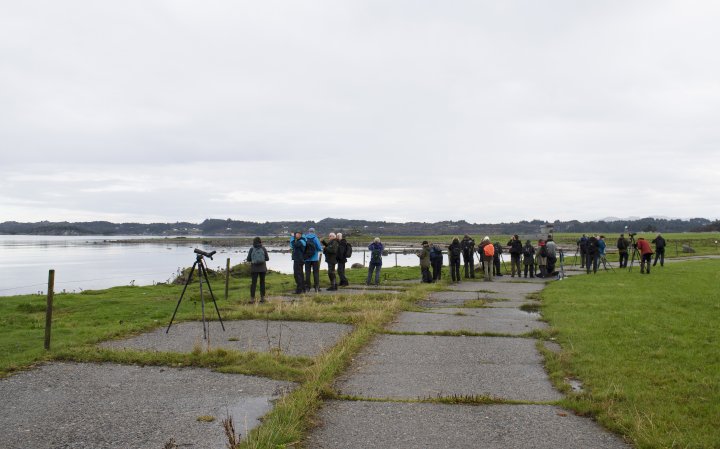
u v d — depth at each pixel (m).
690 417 6.13
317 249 18.94
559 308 14.27
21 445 5.51
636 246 26.78
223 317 13.32
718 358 8.72
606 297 16.27
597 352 9.19
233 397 7.08
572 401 6.74
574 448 5.45
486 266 24.45
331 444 5.54
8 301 19.30
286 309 13.86
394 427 6.01
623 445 5.53
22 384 7.69
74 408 6.66
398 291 19.41
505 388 7.52
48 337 9.85
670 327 11.23
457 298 17.80
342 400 6.98
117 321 14.12
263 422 6.03
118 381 7.82
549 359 8.92
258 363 8.54
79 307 17.70
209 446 5.46
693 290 17.80
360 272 29.94
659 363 8.43
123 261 68.31
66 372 8.34
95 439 5.66
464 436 5.75
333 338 10.78
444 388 7.52
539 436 5.75
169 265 59.53
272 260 70.00
